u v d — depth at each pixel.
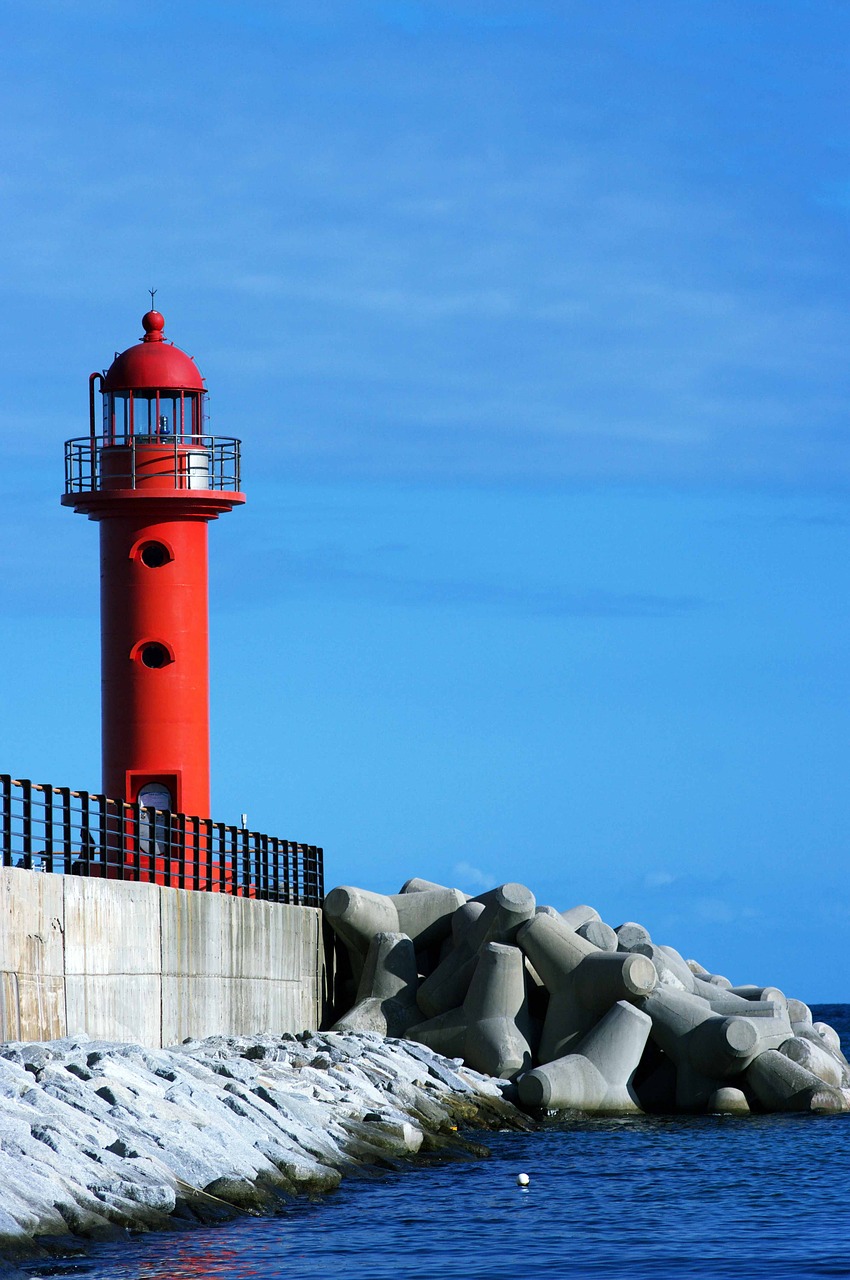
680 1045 68.19
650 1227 45.56
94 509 74.88
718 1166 55.06
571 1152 57.47
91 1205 37.88
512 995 69.56
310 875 81.00
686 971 76.12
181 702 74.25
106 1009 53.34
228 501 75.25
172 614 74.44
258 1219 42.09
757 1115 66.69
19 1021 47.22
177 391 75.31
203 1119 45.50
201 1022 61.62
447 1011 71.50
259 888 72.31
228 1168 43.38
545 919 70.69
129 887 55.47
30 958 48.12
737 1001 73.12
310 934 74.94
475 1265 40.56
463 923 74.06
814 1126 63.62
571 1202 48.62
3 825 48.47
